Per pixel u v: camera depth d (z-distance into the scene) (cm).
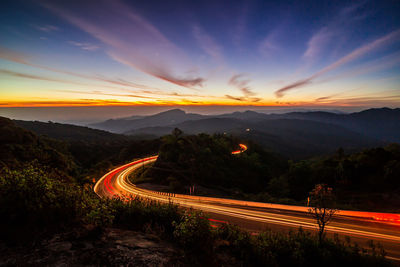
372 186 4403
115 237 433
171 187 5341
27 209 377
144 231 562
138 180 5991
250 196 4425
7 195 387
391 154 5028
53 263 282
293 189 6116
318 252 755
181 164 7206
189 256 438
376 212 2339
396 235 1733
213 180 6456
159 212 678
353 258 759
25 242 323
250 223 2080
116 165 8612
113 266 314
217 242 632
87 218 456
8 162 2539
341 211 2389
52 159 4381
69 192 499
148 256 376
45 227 384
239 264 525
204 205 3062
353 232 1797
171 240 515
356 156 5744
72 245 347
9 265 259
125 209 671
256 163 9075
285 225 2008
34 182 441
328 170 5716
